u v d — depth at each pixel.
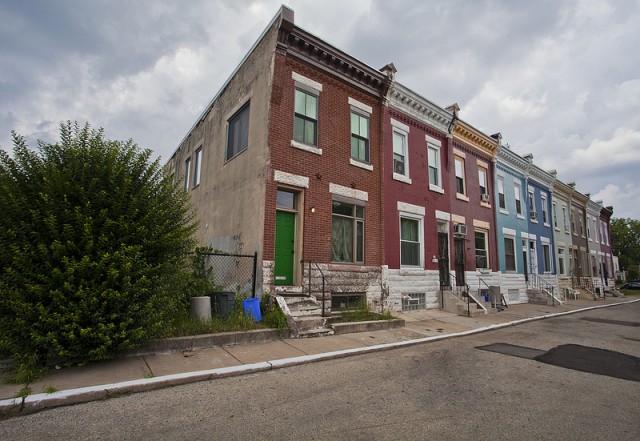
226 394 5.18
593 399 5.37
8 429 3.99
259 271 10.11
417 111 15.62
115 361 6.19
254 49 12.30
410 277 13.97
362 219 12.88
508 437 4.05
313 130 11.92
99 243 5.89
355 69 12.88
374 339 8.96
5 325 5.44
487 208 19.36
